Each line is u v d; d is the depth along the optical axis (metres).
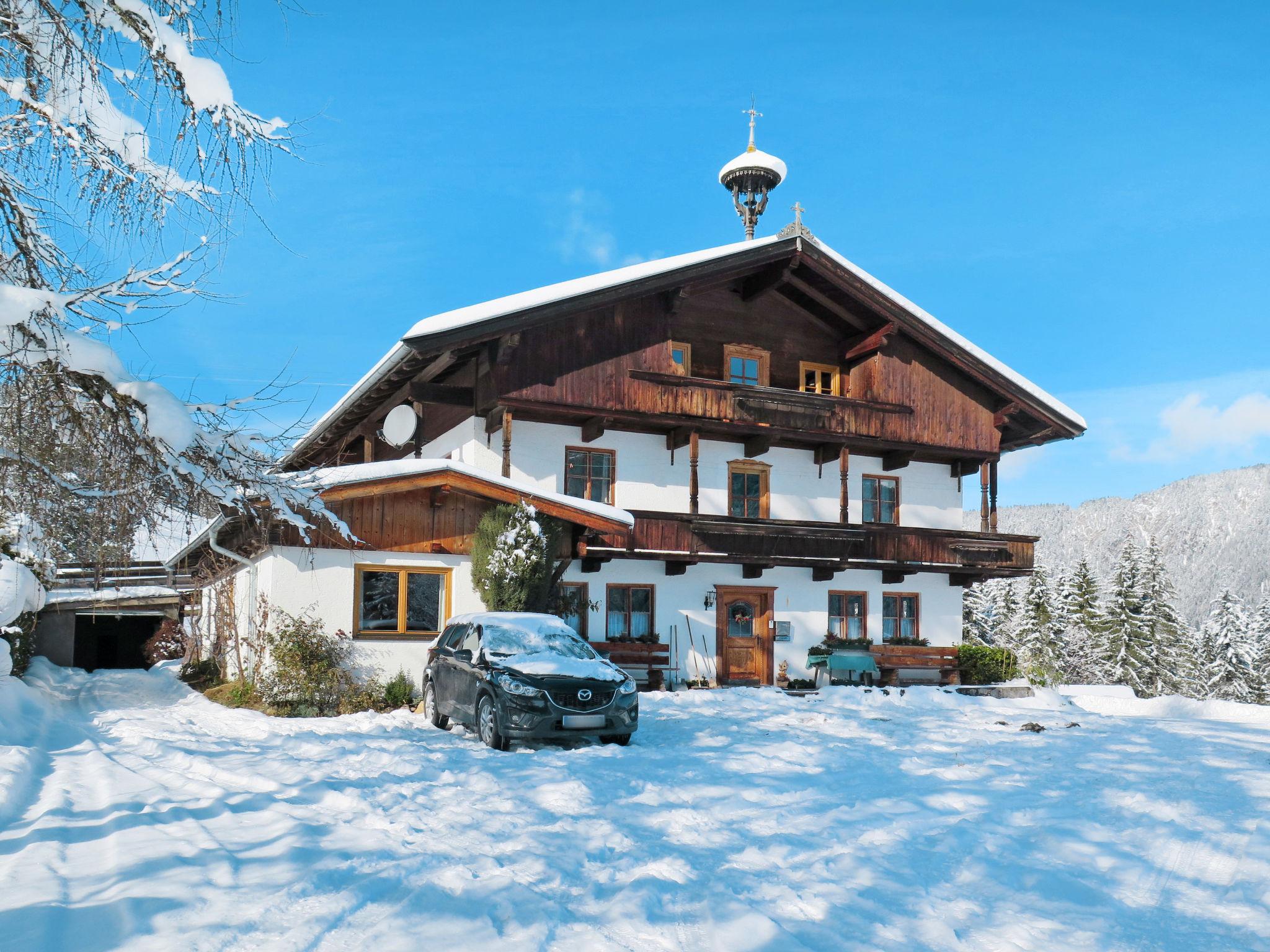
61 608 24.14
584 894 4.93
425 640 16.31
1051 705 19.59
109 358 5.64
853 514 24.55
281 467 6.56
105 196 5.97
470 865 5.37
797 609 23.44
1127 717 16.42
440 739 12.09
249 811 6.74
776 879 5.34
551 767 9.42
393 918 4.32
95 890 4.69
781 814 7.25
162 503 6.50
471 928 4.21
